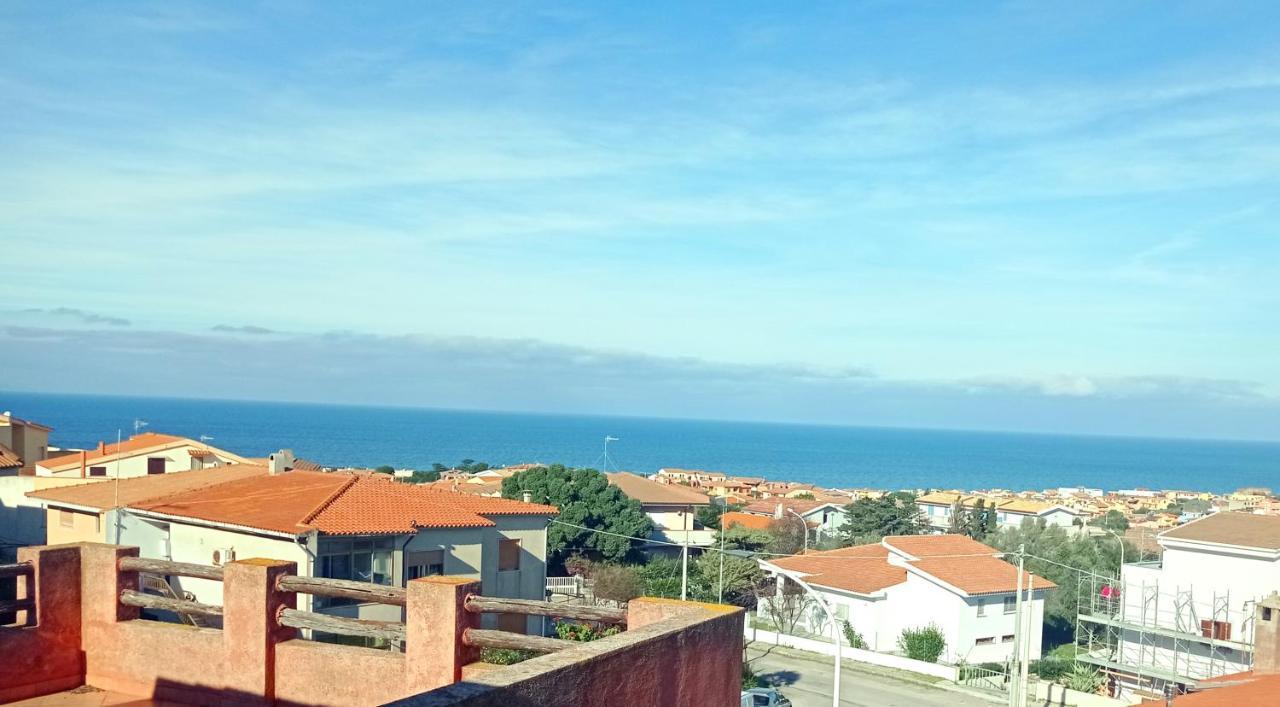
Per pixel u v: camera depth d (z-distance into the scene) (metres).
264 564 7.66
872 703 34.53
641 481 74.88
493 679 4.88
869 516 74.25
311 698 7.46
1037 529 62.78
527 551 35.41
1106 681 38.38
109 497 35.88
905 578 45.44
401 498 31.73
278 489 31.98
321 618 7.52
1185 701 20.64
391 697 7.21
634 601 7.29
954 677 39.06
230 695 7.69
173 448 48.97
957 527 71.69
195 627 8.16
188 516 28.97
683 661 6.59
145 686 8.12
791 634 46.53
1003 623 43.88
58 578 8.34
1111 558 57.75
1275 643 25.78
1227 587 36.03
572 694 5.35
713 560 50.94
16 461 48.50
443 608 6.90
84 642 8.47
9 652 7.93
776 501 84.75
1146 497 141.50
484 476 80.88
